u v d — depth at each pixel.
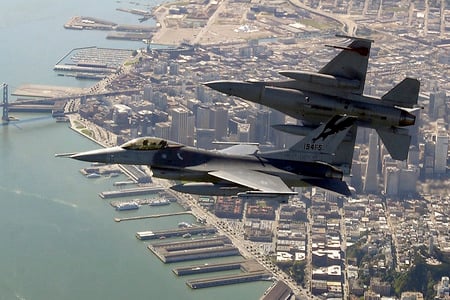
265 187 116.50
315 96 120.38
